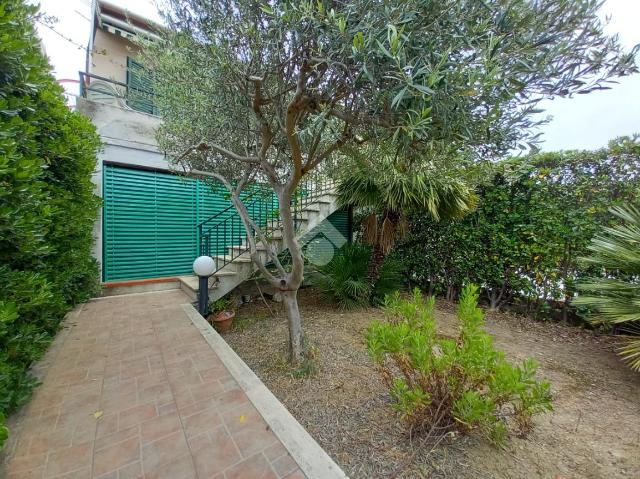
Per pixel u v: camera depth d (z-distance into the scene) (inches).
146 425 56.6
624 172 124.1
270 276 106.0
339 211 243.6
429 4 40.4
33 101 71.7
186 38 81.7
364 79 46.0
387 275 182.7
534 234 149.8
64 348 91.0
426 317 71.6
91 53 207.8
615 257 107.3
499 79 41.6
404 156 59.6
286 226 94.9
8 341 53.5
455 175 84.4
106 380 72.6
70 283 112.4
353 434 67.6
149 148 174.1
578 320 142.9
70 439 52.0
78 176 100.5
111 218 163.3
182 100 115.9
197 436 54.2
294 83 72.9
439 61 39.9
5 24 50.6
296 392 86.2
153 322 116.3
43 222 60.7
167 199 183.8
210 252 191.3
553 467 58.7
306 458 49.9
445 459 59.9
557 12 41.3
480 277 173.8
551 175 143.6
